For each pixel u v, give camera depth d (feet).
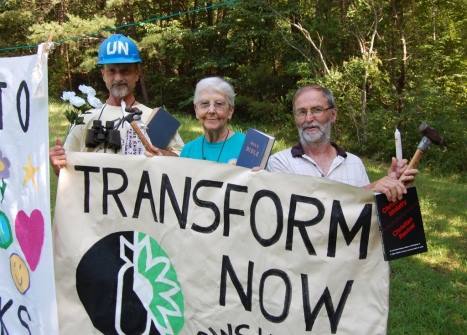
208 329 9.17
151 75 70.90
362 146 42.93
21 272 9.92
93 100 10.51
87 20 60.59
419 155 8.13
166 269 9.36
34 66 9.07
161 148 11.12
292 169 10.39
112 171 9.54
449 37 46.34
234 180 9.04
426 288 17.21
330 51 48.91
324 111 10.15
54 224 9.73
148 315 9.45
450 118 41.88
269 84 58.95
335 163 10.27
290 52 54.80
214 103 10.48
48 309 9.32
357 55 47.85
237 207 9.03
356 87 43.86
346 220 8.62
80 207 9.68
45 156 9.09
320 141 10.28
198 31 62.28
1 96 9.75
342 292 8.64
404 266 19.02
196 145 11.03
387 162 41.57
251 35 56.03
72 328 9.65
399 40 47.14
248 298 8.98
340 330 8.61
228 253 9.06
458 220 25.11
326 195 8.68
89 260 9.61
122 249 9.55
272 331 8.85
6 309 10.39
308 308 8.71
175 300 9.32
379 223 8.25
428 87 42.70
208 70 67.46
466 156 39.88
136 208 9.48
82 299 9.67
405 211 8.16
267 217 8.90
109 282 9.57
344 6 47.57
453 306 15.98
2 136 9.93
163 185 9.34
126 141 11.16
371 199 8.55
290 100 51.26
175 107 70.54
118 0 61.26
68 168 9.68
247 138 9.54
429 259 20.07
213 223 9.11
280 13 50.52
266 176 8.91
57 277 9.72
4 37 72.49
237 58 63.21
